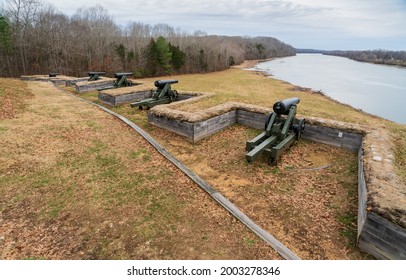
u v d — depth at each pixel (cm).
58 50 3469
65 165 518
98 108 1013
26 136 652
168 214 377
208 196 423
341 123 632
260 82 2992
